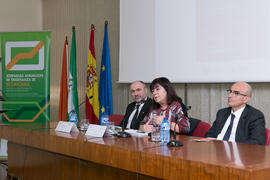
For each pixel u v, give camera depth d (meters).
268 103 3.59
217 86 4.05
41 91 5.08
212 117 4.08
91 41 5.25
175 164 1.72
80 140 2.40
